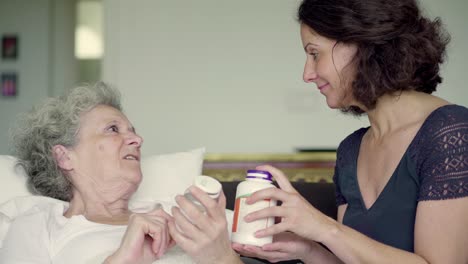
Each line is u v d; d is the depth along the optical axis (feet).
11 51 18.25
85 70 19.24
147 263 4.26
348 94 4.20
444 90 11.59
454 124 3.86
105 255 4.67
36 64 18.25
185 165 6.64
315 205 6.40
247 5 12.00
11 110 18.16
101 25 19.15
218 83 12.07
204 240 3.62
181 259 4.59
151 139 12.16
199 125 12.09
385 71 3.96
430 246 3.72
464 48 11.51
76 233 4.96
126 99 12.18
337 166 4.96
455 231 3.68
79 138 5.44
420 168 3.97
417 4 4.08
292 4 11.87
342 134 11.80
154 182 6.43
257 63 12.00
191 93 12.10
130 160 5.46
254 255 4.22
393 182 4.16
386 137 4.34
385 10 3.86
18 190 5.85
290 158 9.34
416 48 3.96
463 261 3.71
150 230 4.13
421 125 4.05
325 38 4.06
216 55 12.08
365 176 4.52
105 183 5.36
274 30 11.95
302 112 11.90
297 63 11.93
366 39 3.89
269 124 11.98
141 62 12.17
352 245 3.64
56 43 18.61
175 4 12.11
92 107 5.57
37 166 5.67
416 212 3.95
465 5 11.50
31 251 4.83
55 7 18.61
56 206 5.35
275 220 4.07
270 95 11.98
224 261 3.77
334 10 3.92
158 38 12.14
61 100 5.68
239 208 3.84
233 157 9.41
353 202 4.56
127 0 12.16
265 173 3.84
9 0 18.28
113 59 12.21
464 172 3.72
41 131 5.55
